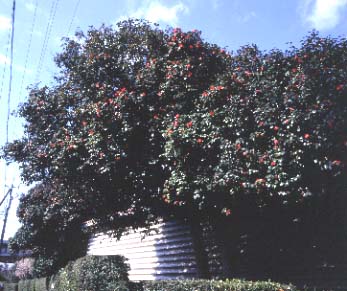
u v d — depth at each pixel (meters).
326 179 7.68
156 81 9.59
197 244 11.82
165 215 11.49
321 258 9.82
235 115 7.99
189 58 9.29
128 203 11.32
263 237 10.93
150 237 15.87
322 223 9.70
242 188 7.96
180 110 9.07
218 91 8.40
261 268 10.89
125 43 10.27
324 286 9.66
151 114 9.54
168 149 8.59
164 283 8.59
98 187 10.95
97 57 10.15
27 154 11.52
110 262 10.14
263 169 7.68
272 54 8.37
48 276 20.97
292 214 9.70
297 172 7.34
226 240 11.74
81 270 10.30
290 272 10.35
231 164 7.95
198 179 8.41
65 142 10.20
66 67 11.09
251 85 8.11
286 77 8.10
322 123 7.32
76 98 10.66
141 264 16.27
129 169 9.84
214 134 8.15
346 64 7.88
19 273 28.11
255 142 7.76
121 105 9.38
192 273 13.26
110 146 9.45
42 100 11.14
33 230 21.41
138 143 9.63
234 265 11.47
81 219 16.17
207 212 10.56
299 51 8.27
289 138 7.36
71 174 10.80
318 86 7.57
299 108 7.60
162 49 9.97
